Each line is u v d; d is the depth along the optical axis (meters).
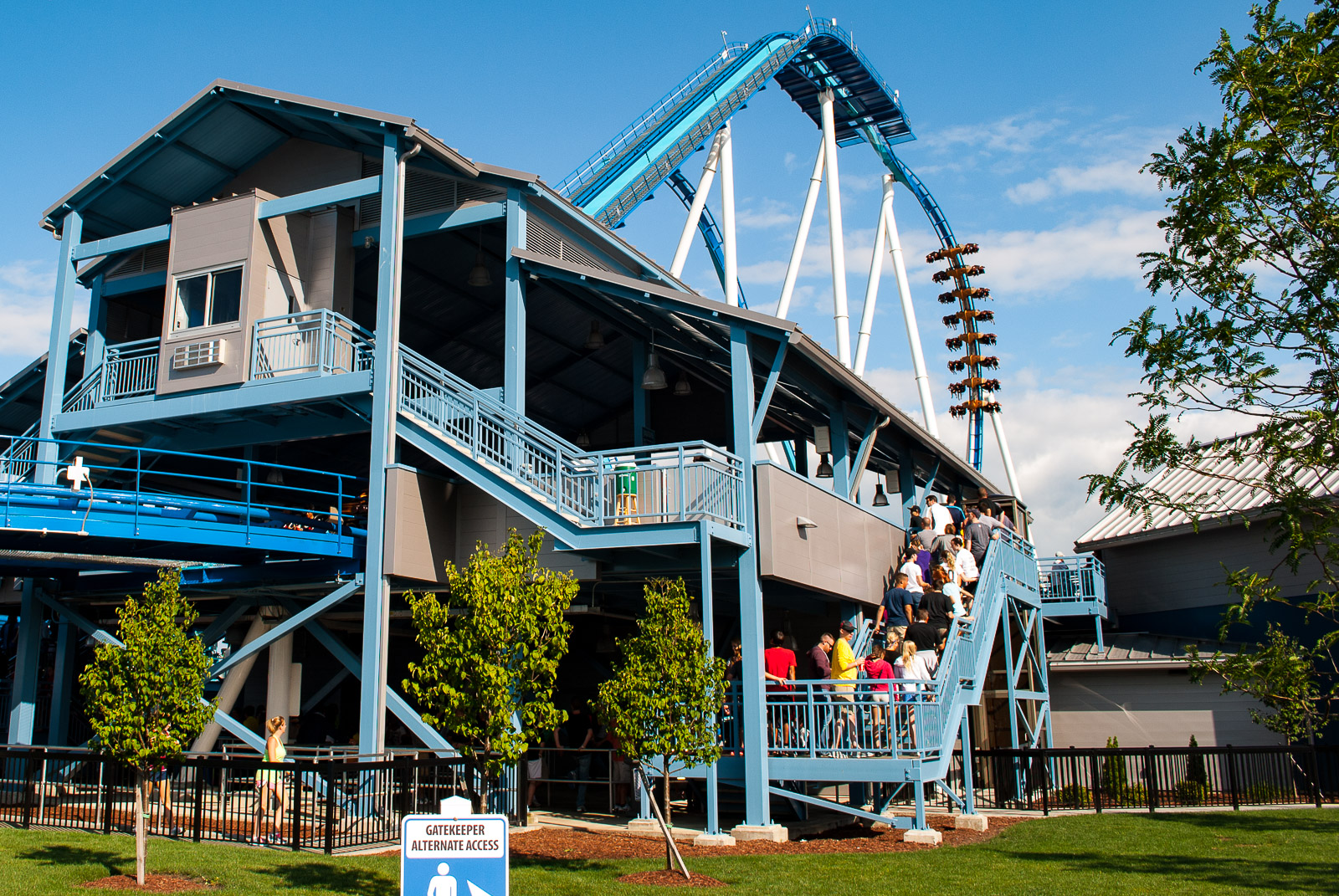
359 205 20.44
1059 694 26.67
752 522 16.61
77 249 21.00
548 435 16.94
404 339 24.25
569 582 12.32
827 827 16.86
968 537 22.23
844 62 45.66
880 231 45.34
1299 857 13.77
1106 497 9.62
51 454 20.05
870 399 21.39
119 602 20.03
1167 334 9.32
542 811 18.59
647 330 22.05
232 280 19.30
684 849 14.51
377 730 16.38
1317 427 8.88
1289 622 25.11
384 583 16.88
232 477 25.06
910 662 16.56
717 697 12.91
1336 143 8.85
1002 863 13.16
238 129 20.47
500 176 18.84
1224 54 9.38
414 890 8.06
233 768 14.90
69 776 16.38
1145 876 12.26
